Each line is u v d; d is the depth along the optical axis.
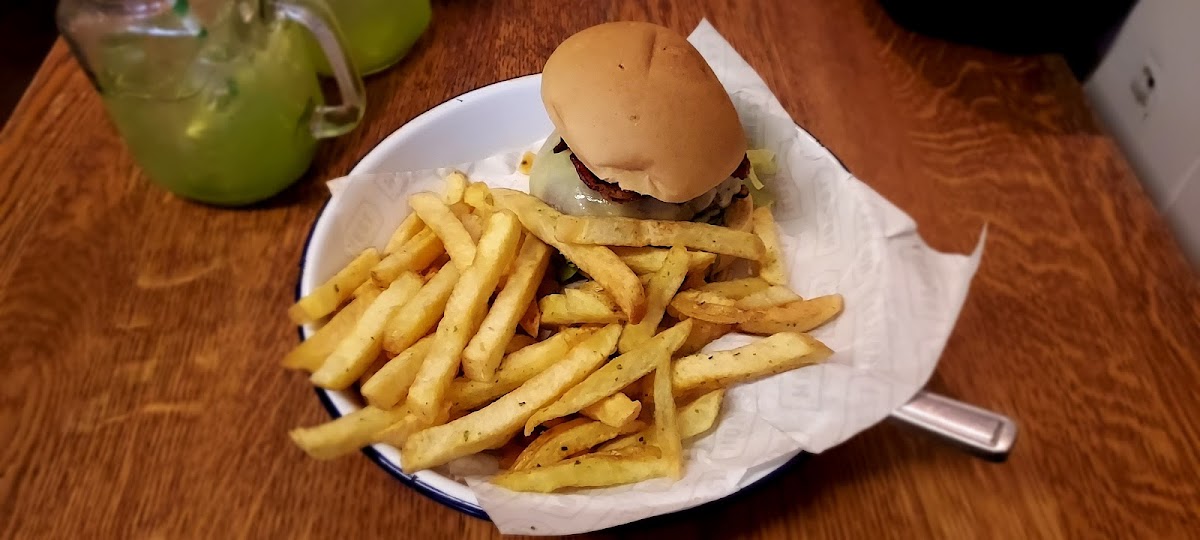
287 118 0.32
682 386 0.26
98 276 0.31
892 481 0.27
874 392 0.24
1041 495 0.26
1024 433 0.28
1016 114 0.40
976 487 0.27
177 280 0.31
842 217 0.31
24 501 0.25
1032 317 0.31
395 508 0.26
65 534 0.25
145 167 0.32
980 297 0.32
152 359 0.29
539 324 0.29
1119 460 0.27
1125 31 0.47
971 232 0.35
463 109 0.34
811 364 0.26
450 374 0.26
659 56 0.29
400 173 0.33
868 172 0.37
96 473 0.26
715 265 0.32
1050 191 0.36
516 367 0.28
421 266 0.31
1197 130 0.41
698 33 0.35
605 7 0.43
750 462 0.25
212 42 0.30
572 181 0.32
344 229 0.30
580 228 0.28
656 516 0.23
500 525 0.23
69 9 0.28
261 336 0.30
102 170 0.35
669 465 0.24
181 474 0.26
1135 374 0.30
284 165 0.33
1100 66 0.50
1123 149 0.47
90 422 0.27
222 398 0.28
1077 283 0.33
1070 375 0.30
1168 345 0.31
